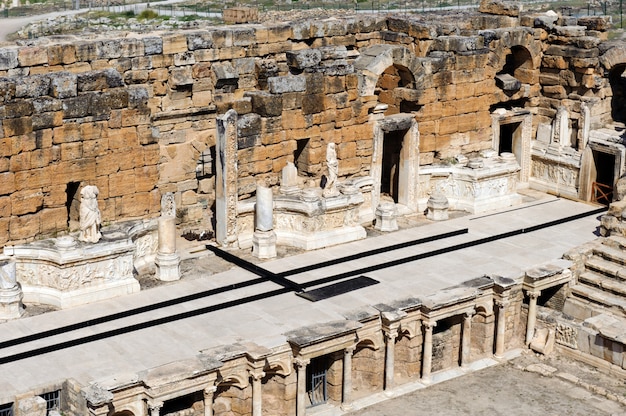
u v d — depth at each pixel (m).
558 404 43.66
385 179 59.19
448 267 49.12
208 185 54.78
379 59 53.94
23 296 43.94
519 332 48.84
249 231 51.00
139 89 47.19
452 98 57.34
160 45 51.94
